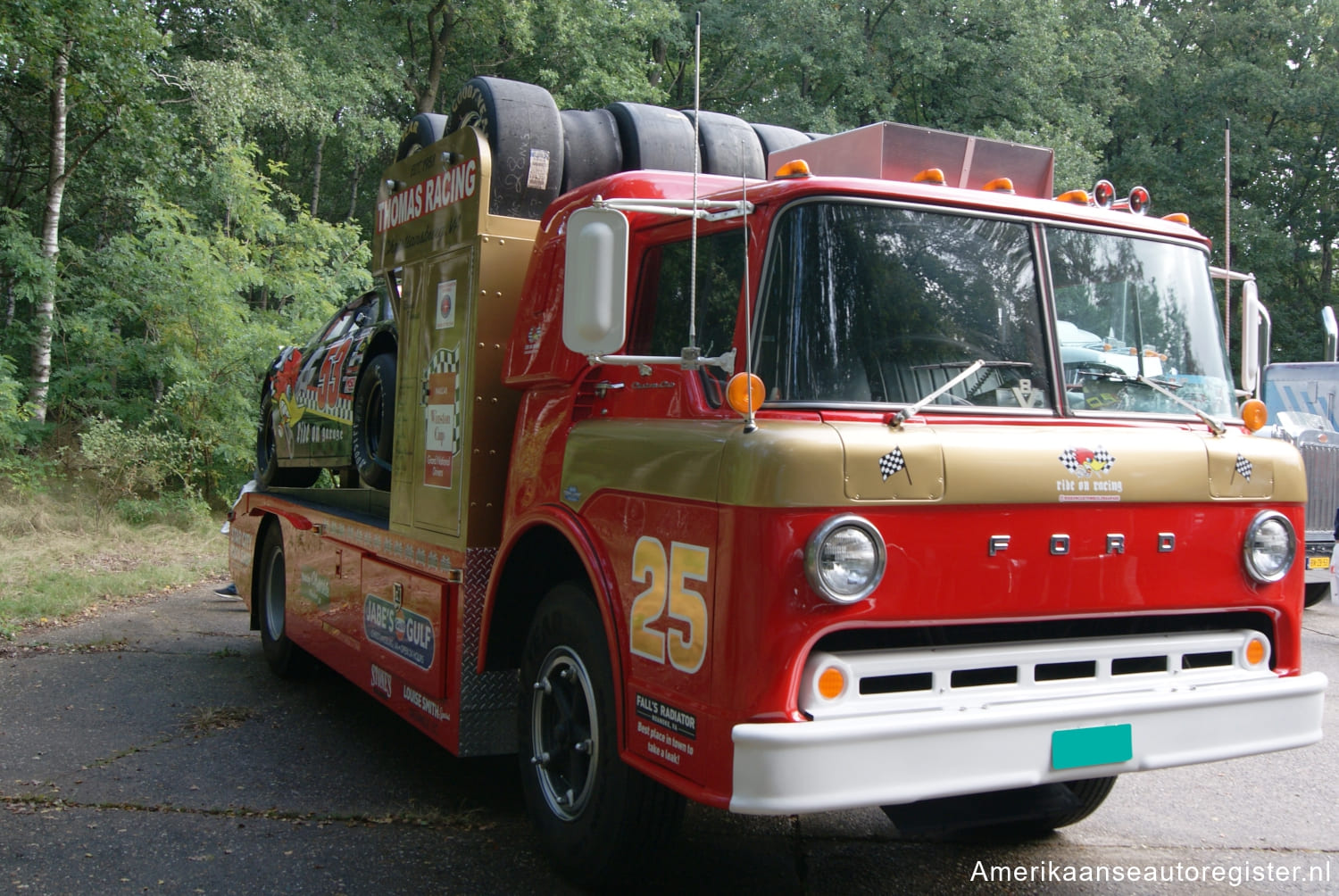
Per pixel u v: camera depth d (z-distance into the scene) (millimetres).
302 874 3969
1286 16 31781
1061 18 25094
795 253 3352
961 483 3137
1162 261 4012
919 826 3666
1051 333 3627
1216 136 30766
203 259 15375
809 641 2975
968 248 3582
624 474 3586
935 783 3006
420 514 4891
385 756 5504
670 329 3777
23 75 16172
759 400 3086
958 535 3150
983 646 3242
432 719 4699
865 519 3021
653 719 3354
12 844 4203
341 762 5379
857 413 3258
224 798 4789
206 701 6516
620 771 3568
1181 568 3512
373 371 6027
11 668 7184
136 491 14984
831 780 2887
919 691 3170
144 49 15812
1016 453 3227
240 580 8172
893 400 3334
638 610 3455
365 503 6027
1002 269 3623
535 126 4684
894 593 3057
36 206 18969
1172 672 3551
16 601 9141
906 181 3891
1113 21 28672
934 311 3469
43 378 15336
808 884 3975
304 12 22062
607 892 3830
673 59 29078
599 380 3947
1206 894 3949
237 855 4137
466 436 4480
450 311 4746
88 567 11297
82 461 15227
